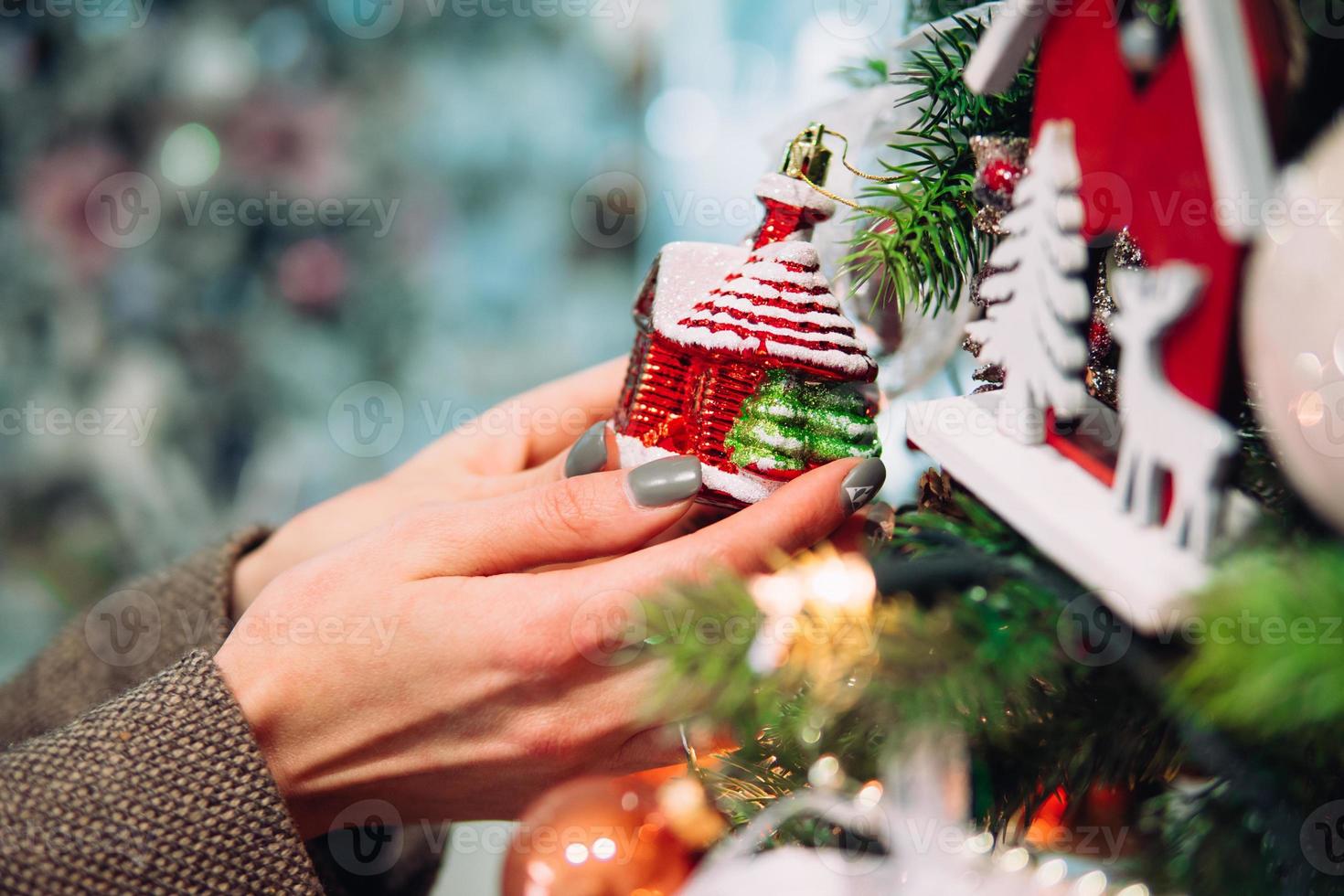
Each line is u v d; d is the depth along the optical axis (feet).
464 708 1.22
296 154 3.17
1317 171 0.85
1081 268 1.02
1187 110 0.95
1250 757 0.95
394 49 3.27
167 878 1.18
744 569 1.14
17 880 1.15
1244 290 0.91
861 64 1.45
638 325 1.36
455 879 2.49
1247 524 0.94
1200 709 0.90
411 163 3.34
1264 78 0.88
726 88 2.82
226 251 3.18
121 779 1.18
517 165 3.43
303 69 3.20
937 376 1.41
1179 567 0.93
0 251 3.06
